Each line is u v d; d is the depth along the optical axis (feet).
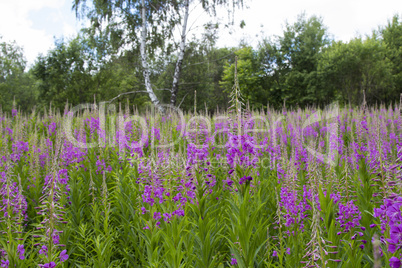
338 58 115.85
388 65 120.37
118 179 18.86
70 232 15.11
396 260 6.52
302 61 131.54
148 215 14.46
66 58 128.88
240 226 10.75
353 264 9.56
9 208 13.17
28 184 19.44
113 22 63.46
